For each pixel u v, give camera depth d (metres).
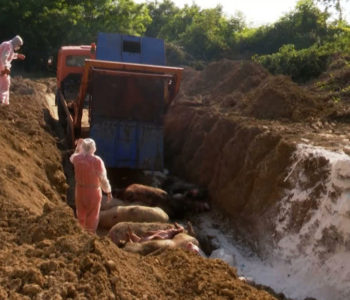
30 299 4.12
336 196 8.17
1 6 30.39
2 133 9.87
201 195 12.59
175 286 4.99
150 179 13.57
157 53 14.27
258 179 10.77
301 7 32.66
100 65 12.26
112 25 34.06
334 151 9.38
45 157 11.02
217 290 4.96
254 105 14.41
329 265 8.01
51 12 31.12
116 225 9.42
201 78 20.72
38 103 16.94
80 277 4.49
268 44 32.84
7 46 11.77
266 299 4.96
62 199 10.37
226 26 36.69
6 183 7.36
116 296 4.39
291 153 10.19
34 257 4.82
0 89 12.41
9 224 5.95
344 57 20.75
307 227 8.77
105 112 12.75
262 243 9.89
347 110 13.34
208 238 10.65
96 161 8.09
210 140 13.77
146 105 12.91
